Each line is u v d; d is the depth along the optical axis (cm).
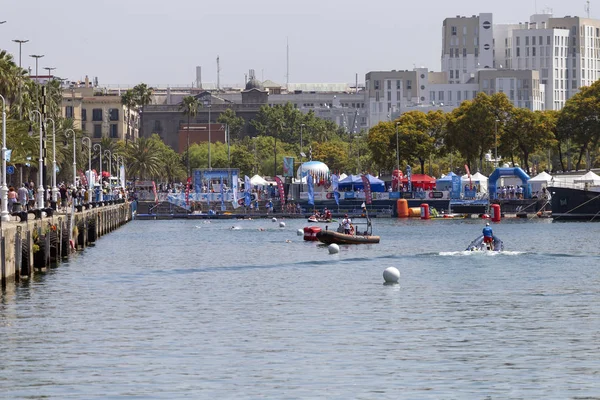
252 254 16012
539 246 17312
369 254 15612
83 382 6412
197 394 6125
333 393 6144
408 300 10019
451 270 12925
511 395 6091
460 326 8381
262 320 8775
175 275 12581
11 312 9219
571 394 6100
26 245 11569
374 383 6378
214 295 10519
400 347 7481
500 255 15050
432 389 6231
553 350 7350
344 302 9900
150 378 6512
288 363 6944
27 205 14262
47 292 10575
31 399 6022
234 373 6650
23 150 18262
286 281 11844
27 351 7369
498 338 7825
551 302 9806
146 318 8900
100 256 15488
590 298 10081
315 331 8175
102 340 7794
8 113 18350
